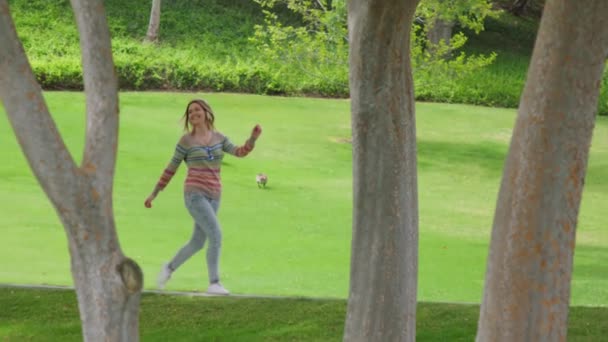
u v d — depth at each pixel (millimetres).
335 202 30359
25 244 20500
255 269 19703
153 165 33781
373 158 9969
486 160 41094
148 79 50000
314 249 22703
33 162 8039
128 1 60812
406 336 10203
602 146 45406
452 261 22219
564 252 8023
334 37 41281
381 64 9812
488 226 28344
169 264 15445
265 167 35781
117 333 8172
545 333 8039
